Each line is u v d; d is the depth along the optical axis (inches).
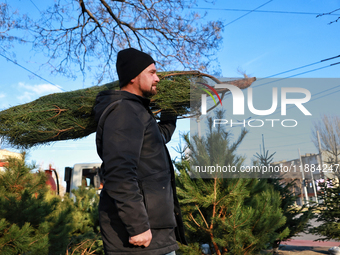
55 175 228.4
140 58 57.9
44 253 108.9
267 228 125.4
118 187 44.6
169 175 53.9
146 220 45.1
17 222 113.7
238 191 126.8
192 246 135.3
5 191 117.9
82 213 188.1
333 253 188.2
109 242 48.9
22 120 113.4
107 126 48.4
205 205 127.7
